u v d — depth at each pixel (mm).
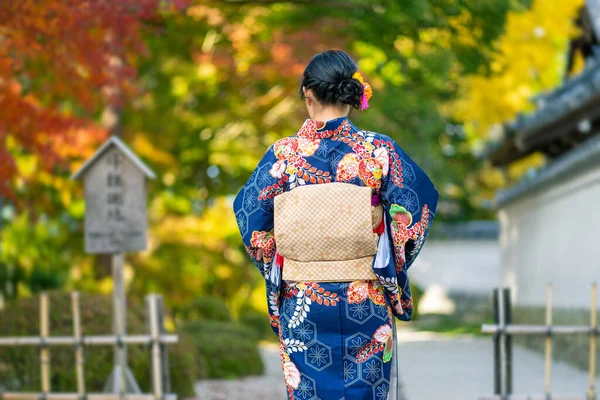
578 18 19609
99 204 9109
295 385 3930
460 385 12125
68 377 9422
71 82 9883
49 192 17734
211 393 11133
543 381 12867
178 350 10570
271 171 4004
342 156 3945
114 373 8297
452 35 14352
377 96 19656
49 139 11508
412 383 12367
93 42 9305
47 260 19562
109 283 19469
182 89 19438
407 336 23812
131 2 9195
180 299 21062
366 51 19156
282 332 3988
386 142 3967
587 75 16172
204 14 16234
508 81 26719
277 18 17141
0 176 9602
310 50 16625
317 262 3854
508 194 22000
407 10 12883
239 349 13242
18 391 9320
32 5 8625
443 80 18062
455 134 36812
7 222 19531
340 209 3811
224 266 23391
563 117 15039
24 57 9570
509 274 23531
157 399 8008
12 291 18922
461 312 36125
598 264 14352
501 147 19250
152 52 17594
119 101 10984
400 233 3904
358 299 3836
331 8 15398
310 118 4051
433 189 4020
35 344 8305
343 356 3859
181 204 22922
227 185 22703
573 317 16000
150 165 19500
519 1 14977
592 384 8359
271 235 4043
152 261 21078
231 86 19016
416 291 34000
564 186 16766
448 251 36938
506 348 8109
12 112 9609
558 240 17453
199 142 20328
